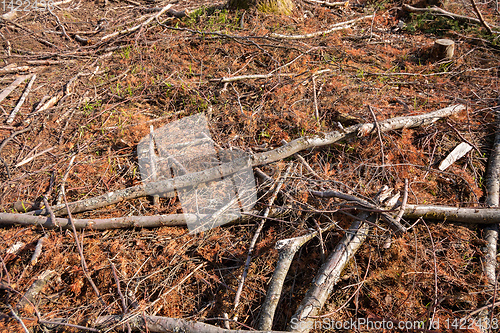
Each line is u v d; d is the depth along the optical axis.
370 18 6.41
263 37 4.95
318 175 3.02
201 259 2.61
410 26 6.08
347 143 3.41
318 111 3.92
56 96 4.34
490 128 3.70
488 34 5.50
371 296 2.29
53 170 3.33
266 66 4.82
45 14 6.59
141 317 2.13
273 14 6.08
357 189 2.96
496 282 2.19
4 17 6.21
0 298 2.36
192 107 4.04
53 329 2.14
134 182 3.16
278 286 2.22
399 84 4.46
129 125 3.71
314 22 6.14
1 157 3.53
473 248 2.58
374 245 2.51
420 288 2.33
